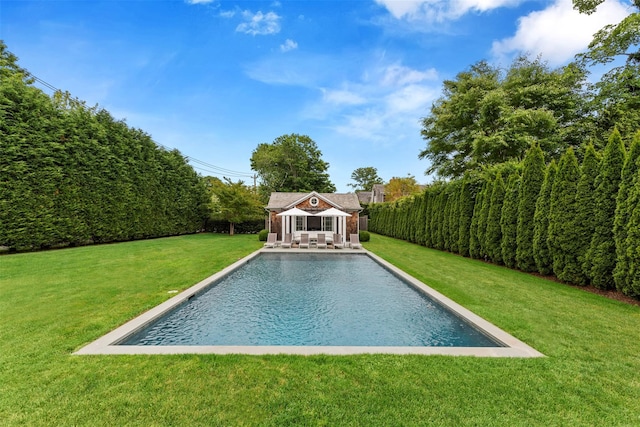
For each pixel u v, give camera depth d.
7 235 12.15
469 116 21.70
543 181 9.89
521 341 4.55
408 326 6.02
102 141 17.47
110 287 7.56
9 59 19.08
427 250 17.36
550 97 17.55
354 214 23.52
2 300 6.32
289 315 6.70
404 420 2.75
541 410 2.91
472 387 3.28
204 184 29.66
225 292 8.59
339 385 3.29
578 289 8.04
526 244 10.33
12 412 2.78
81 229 15.48
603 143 15.09
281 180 43.22
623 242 7.03
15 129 12.52
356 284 9.61
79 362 3.72
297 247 18.62
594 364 3.82
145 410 2.84
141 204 20.58
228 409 2.87
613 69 14.85
